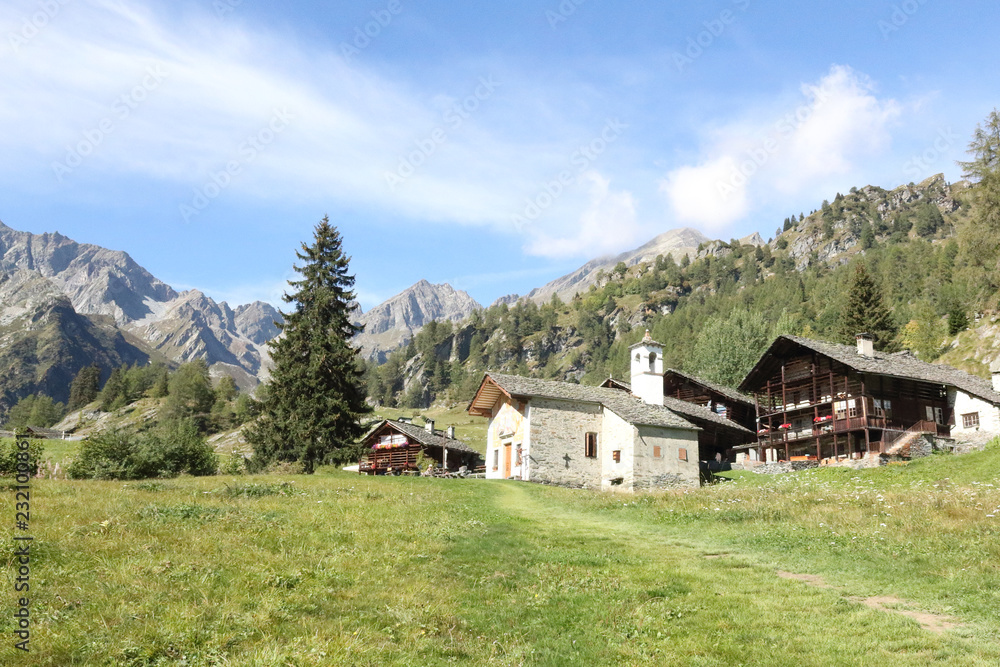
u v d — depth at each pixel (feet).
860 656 35.47
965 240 229.45
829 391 175.63
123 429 125.08
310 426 163.43
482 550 58.85
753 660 35.19
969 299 294.66
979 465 115.65
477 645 36.94
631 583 49.57
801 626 40.29
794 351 182.09
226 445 408.87
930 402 172.76
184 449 125.59
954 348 279.90
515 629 39.88
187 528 56.70
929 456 139.13
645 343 164.76
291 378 168.66
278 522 62.85
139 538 51.26
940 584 48.83
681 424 144.77
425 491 101.24
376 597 43.14
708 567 55.31
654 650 36.76
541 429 143.02
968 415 168.45
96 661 30.96
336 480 108.37
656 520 81.41
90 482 91.76
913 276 522.47
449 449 204.95
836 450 165.07
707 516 80.79
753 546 64.23
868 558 57.31
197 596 39.73
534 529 71.56
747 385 194.80
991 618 41.57
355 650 33.91
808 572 54.13
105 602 37.45
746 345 271.28
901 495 87.86
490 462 156.46
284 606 39.73
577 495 111.04
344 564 50.08
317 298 175.83
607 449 146.00
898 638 38.09
